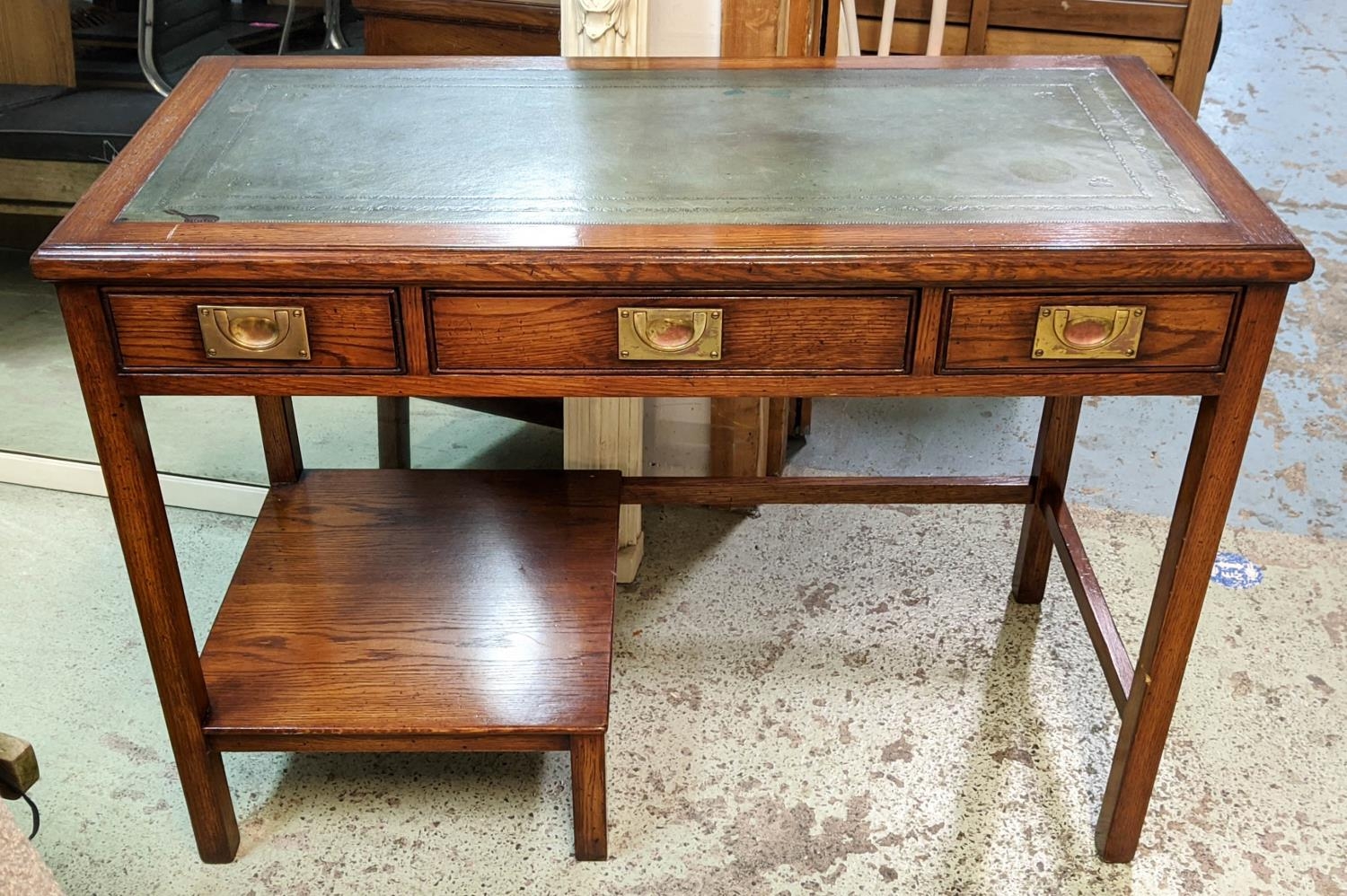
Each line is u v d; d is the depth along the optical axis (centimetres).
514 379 137
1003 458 258
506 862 168
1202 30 230
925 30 248
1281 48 501
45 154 230
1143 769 159
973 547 230
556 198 138
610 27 193
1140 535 234
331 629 172
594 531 190
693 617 212
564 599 177
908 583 221
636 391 138
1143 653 154
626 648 205
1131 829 165
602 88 169
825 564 226
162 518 145
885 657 204
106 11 219
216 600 217
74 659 203
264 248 127
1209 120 427
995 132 154
